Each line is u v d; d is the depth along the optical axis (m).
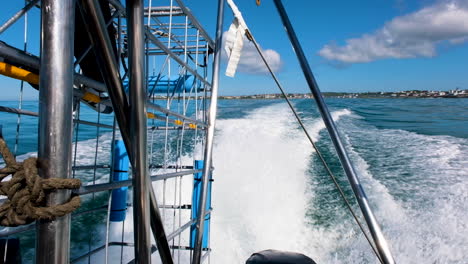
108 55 0.71
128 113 0.74
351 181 1.14
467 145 11.60
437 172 8.41
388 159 9.94
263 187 7.79
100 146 10.39
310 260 1.07
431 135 13.99
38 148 0.66
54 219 0.66
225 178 8.40
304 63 1.26
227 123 16.06
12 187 0.62
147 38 1.86
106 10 1.44
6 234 1.10
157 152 9.85
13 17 1.03
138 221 0.74
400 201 6.66
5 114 14.80
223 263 5.20
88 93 1.74
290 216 6.40
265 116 18.69
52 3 0.63
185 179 7.41
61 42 0.64
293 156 10.14
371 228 1.09
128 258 4.40
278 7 1.35
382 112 25.66
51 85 0.64
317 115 18.48
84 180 6.83
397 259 4.95
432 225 5.61
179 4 2.06
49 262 0.66
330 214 6.38
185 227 2.58
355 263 4.94
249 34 1.74
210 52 3.56
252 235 5.86
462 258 4.64
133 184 0.73
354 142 12.58
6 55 1.01
